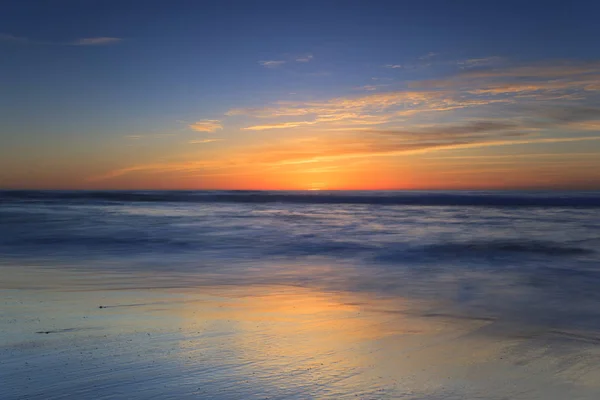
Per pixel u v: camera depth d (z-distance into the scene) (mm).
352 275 14406
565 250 20234
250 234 26500
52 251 19422
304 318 9203
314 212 50312
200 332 8008
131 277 13633
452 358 7020
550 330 8672
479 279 13883
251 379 6020
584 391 5875
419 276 14312
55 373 6066
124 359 6605
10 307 9594
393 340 7855
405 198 99500
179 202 81250
